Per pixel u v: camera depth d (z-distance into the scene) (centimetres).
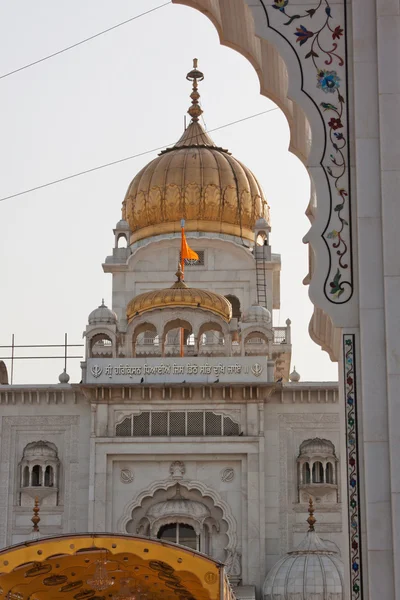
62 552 2178
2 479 4744
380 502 1583
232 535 4606
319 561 4356
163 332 5006
